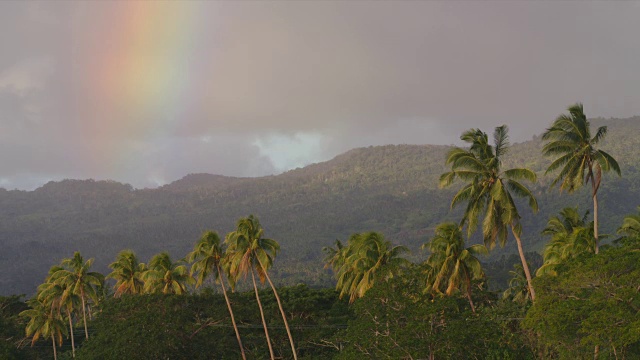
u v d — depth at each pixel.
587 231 58.56
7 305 125.94
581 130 54.28
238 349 83.75
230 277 80.12
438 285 68.62
